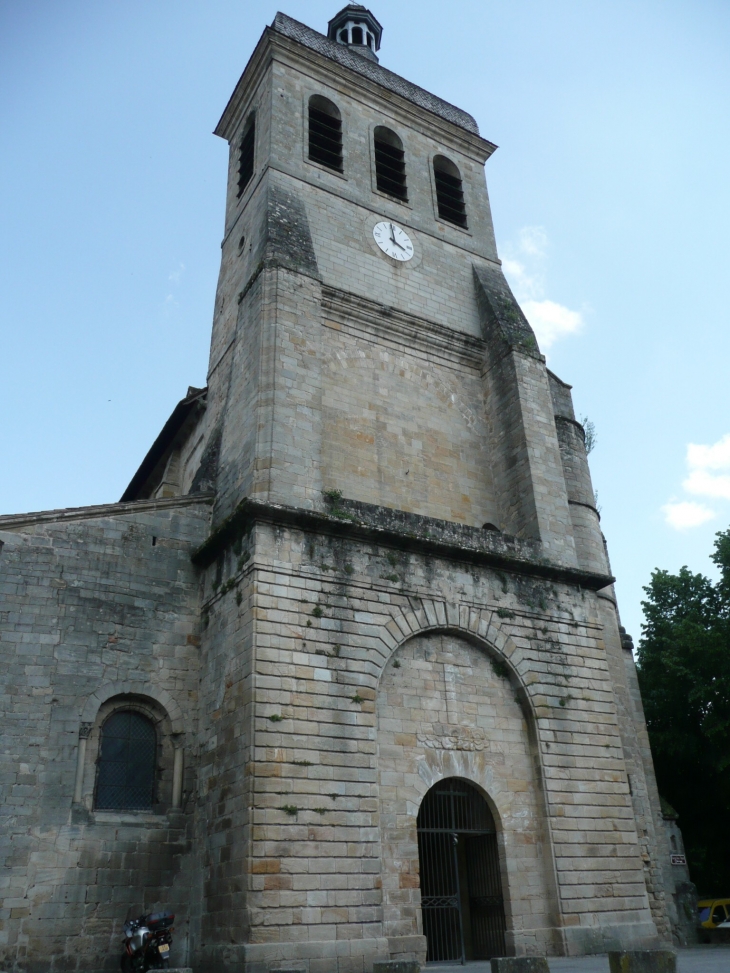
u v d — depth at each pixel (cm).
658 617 3381
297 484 1908
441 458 2358
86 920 1602
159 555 1970
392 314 2447
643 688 3372
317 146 2672
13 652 1730
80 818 1667
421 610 1917
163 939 1537
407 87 3122
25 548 1823
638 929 1869
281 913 1486
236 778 1609
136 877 1673
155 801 1769
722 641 2956
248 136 2852
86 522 1916
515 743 1952
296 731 1638
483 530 2120
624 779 2034
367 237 2569
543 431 2405
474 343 2580
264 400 1978
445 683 1916
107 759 1770
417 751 1812
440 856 1888
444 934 1847
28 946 1535
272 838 1530
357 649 1786
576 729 2020
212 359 2598
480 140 3112
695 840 3200
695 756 3070
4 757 1644
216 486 2098
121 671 1825
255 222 2467
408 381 2411
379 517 1967
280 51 2781
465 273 2750
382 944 1554
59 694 1742
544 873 1847
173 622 1922
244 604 1745
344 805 1627
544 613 2114
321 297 2278
